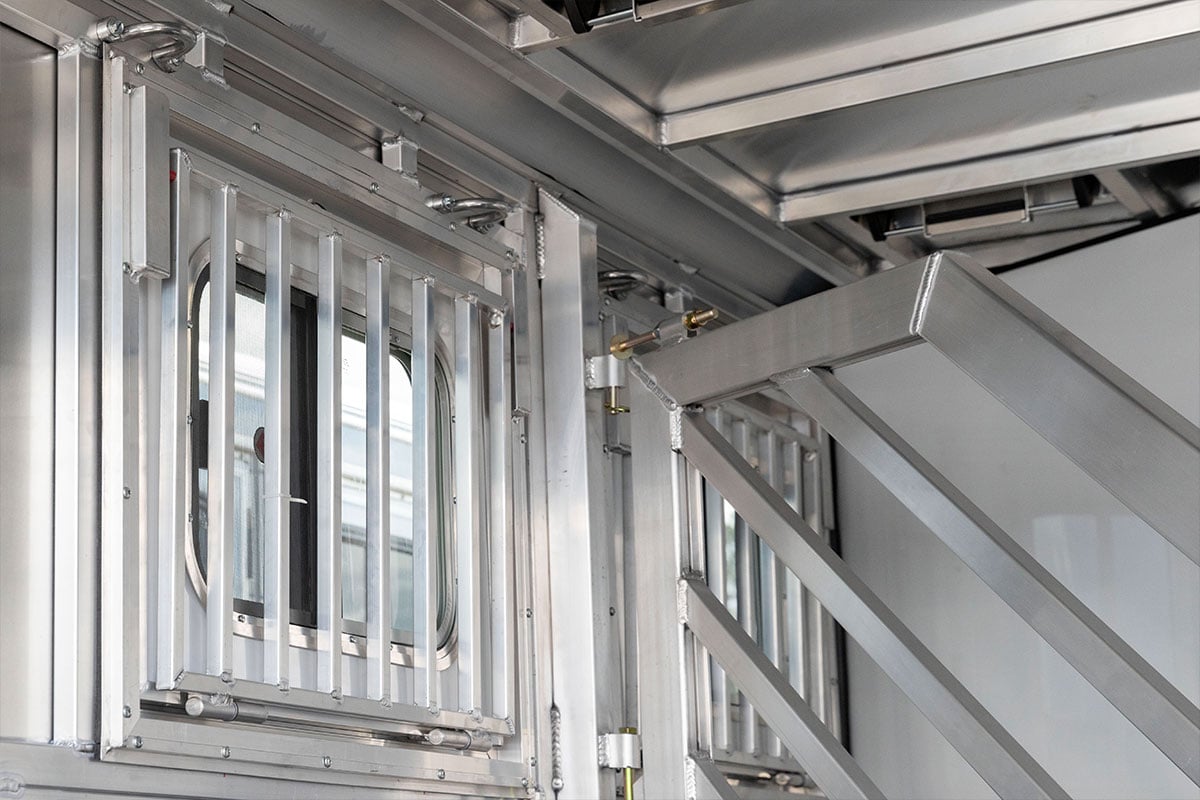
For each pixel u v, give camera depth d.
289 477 2.26
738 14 2.56
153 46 2.13
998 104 2.97
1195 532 1.96
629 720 3.01
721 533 3.47
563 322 2.97
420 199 2.66
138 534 1.96
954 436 3.74
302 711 2.21
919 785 3.70
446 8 2.37
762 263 3.70
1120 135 3.02
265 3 2.34
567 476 2.90
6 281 1.95
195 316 2.21
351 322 2.55
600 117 2.79
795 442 3.88
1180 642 3.23
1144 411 2.04
